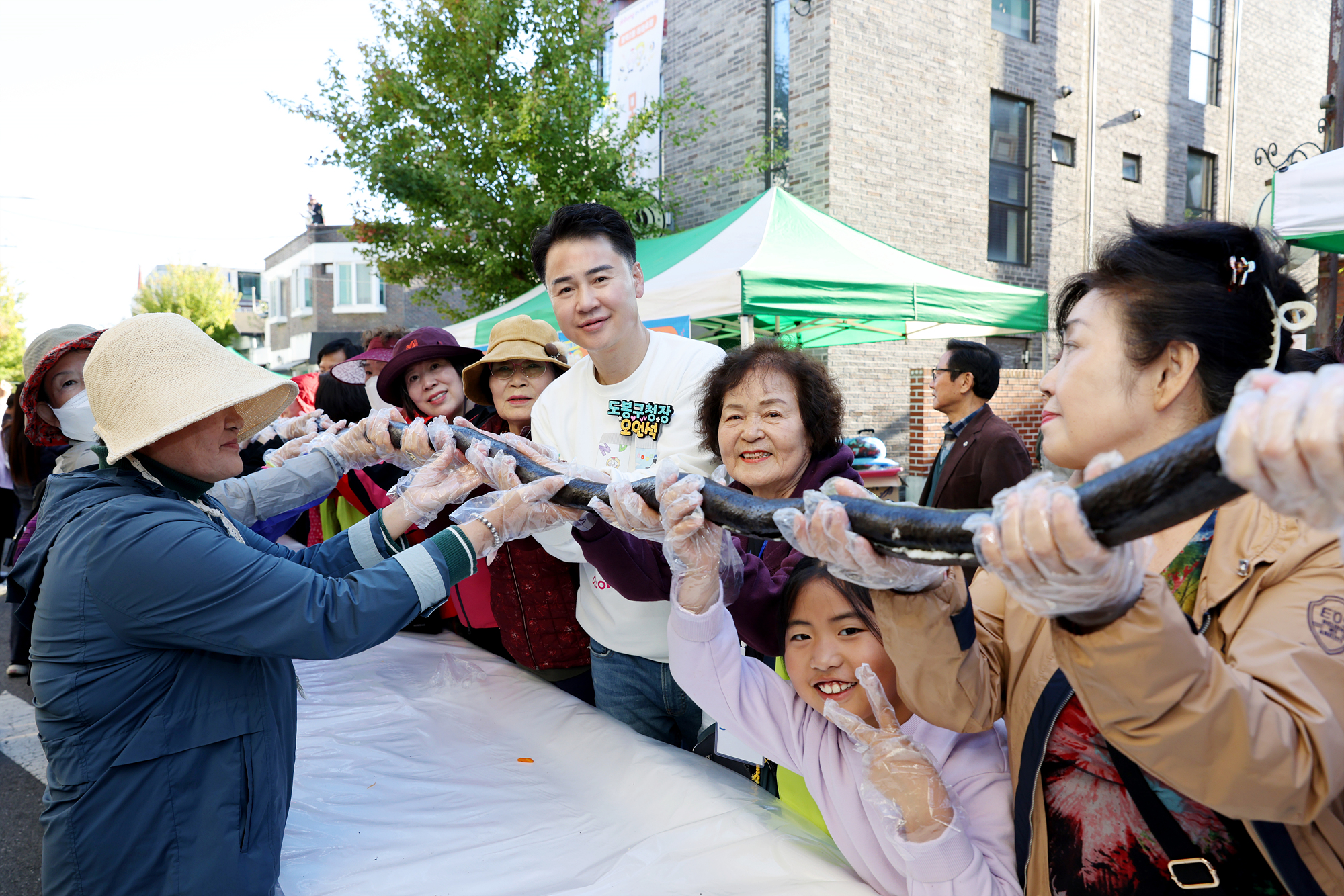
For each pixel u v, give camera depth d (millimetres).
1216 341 878
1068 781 965
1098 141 9125
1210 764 743
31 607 3662
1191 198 10070
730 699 1253
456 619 2760
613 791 1588
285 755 1305
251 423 1472
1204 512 582
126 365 1229
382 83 7613
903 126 7918
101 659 1139
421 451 1560
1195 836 872
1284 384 520
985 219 8523
